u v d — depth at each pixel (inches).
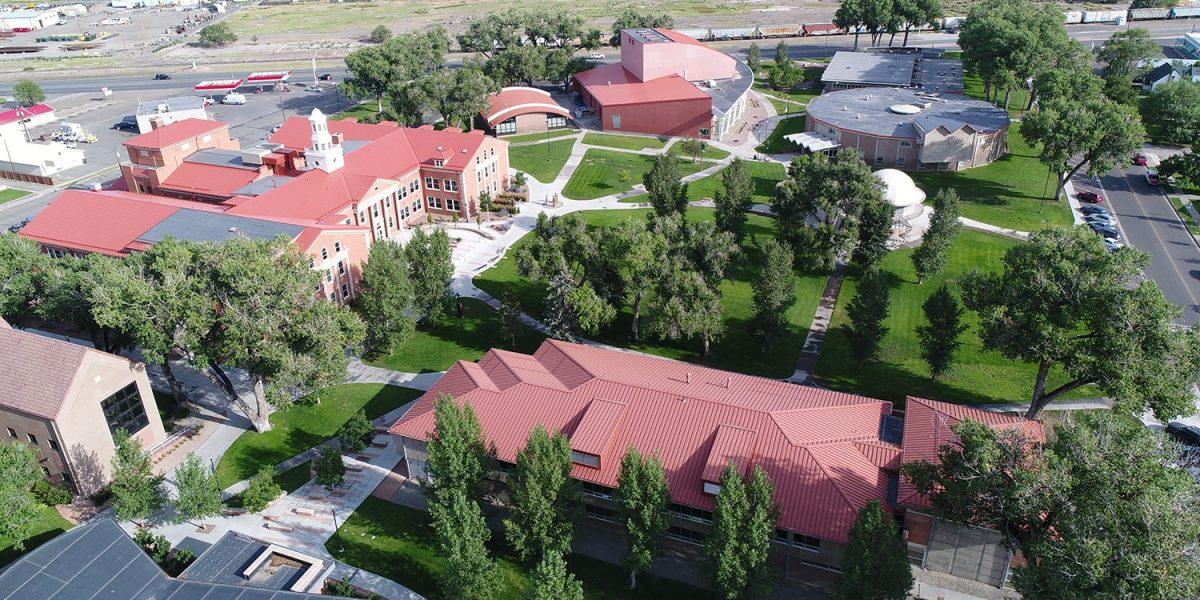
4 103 7332.7
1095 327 2373.3
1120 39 6712.6
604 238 3181.6
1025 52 5959.6
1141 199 4790.8
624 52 7052.2
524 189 5044.3
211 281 2508.6
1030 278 2456.9
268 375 2623.0
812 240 3663.9
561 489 2065.7
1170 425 2667.3
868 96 6274.6
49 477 2488.9
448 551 1963.6
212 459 2655.0
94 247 3462.1
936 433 2265.0
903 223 4276.6
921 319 3528.5
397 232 4461.1
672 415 2375.7
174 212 3575.3
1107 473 1596.9
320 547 2277.3
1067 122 4407.0
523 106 6254.9
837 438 2310.5
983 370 3137.3
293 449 2709.2
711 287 3122.5
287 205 3745.1
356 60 6328.7
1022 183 5123.0
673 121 6171.3
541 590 1744.6
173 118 6451.8
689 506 2174.0
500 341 3403.1
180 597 1897.1
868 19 7824.8
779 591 2126.0
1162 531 1453.0
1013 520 1802.4
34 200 5142.7
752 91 7347.4
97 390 2448.3
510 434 2407.7
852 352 3095.5
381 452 2679.6
